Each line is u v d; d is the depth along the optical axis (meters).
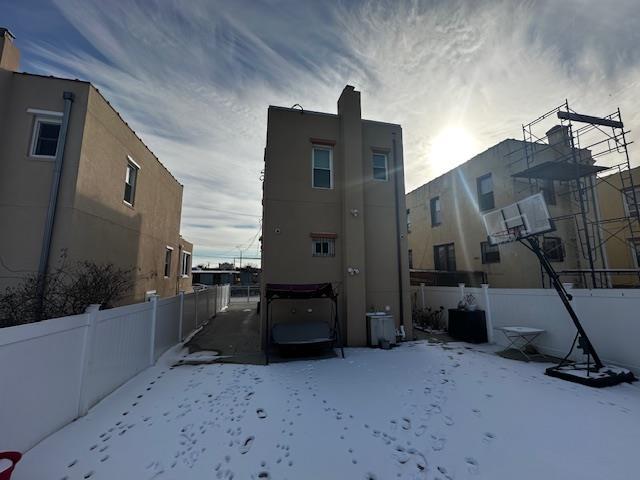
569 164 10.45
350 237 8.77
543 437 3.57
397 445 3.46
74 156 6.94
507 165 11.87
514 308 8.12
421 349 7.96
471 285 12.81
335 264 8.88
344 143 9.17
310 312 8.52
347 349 7.99
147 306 6.28
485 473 2.97
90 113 7.34
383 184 9.77
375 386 5.23
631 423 3.88
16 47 7.24
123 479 2.87
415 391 4.99
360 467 3.09
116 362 5.05
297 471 3.03
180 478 2.90
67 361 3.85
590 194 12.62
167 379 5.55
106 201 8.20
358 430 3.77
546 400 4.59
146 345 6.25
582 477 2.88
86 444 3.40
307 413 4.21
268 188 8.72
